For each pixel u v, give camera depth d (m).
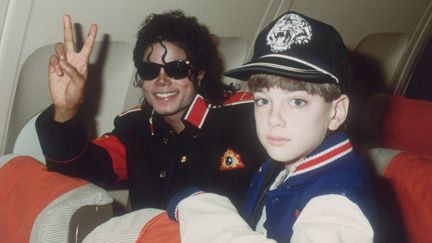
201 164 1.96
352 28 3.32
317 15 3.02
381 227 1.82
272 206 1.13
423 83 3.56
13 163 1.43
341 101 1.09
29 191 1.29
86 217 1.20
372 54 3.69
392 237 1.80
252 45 2.78
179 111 1.93
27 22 1.89
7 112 2.13
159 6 2.23
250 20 2.65
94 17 2.06
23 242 1.20
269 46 1.09
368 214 0.99
